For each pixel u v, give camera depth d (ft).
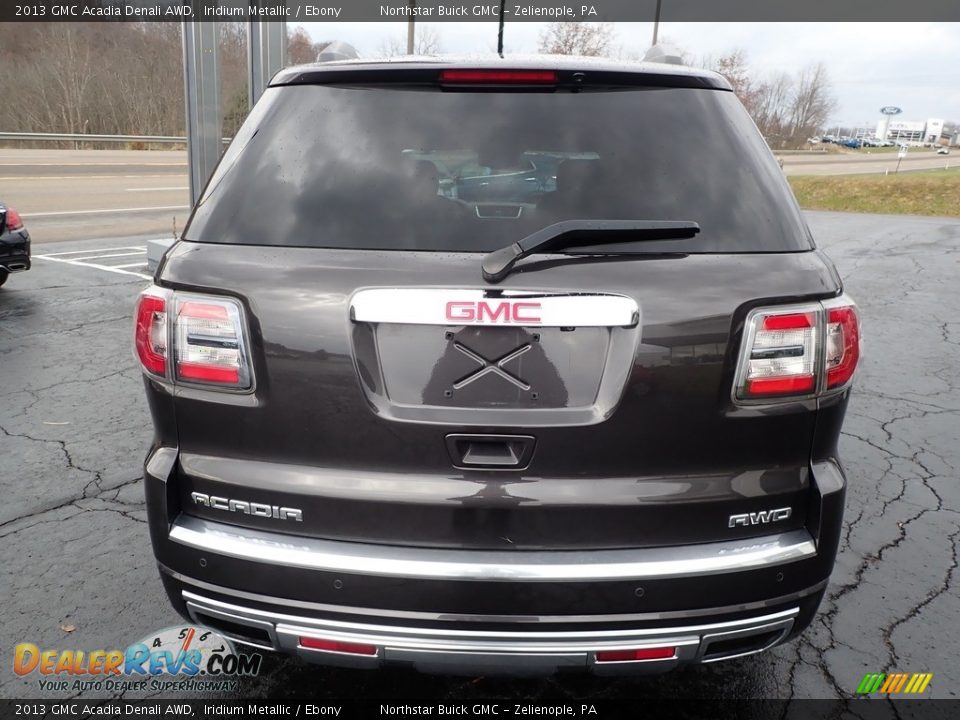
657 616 5.48
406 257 5.48
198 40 26.16
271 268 5.50
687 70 6.62
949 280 36.01
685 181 5.97
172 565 5.86
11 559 9.72
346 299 5.32
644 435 5.40
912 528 11.12
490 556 5.43
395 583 5.41
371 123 6.21
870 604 9.14
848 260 43.42
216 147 27.45
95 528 10.56
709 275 5.41
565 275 5.28
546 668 5.60
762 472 5.66
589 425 5.35
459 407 5.38
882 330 25.07
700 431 5.45
